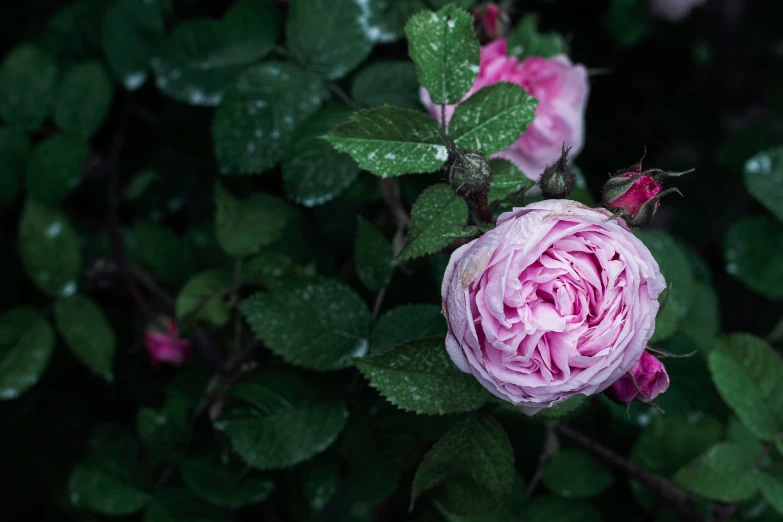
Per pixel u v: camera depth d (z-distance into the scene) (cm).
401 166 56
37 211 69
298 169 62
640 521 67
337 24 64
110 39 70
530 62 63
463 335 52
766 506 66
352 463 62
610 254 51
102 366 69
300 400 60
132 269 70
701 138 117
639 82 110
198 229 71
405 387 54
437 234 55
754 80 115
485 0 67
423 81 57
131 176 75
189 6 71
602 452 65
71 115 70
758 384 63
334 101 65
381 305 63
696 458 62
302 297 60
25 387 68
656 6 95
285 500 66
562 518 65
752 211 115
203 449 66
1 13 79
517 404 52
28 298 76
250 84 63
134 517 81
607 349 51
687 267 68
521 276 52
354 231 67
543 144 62
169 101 72
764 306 80
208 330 66
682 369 67
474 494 57
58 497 84
